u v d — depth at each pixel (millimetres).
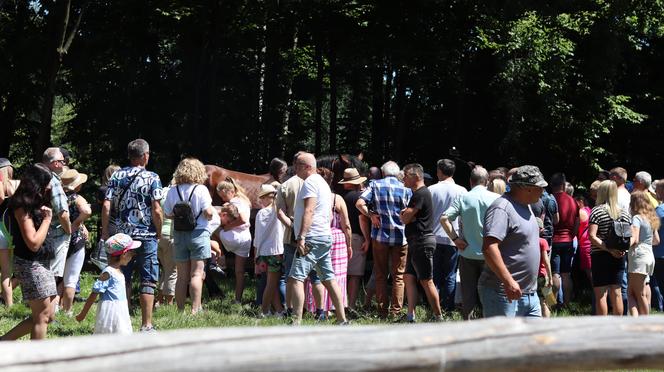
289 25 24688
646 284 9273
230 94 25953
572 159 22547
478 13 21797
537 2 21375
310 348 2590
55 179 7176
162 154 24484
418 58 22125
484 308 5844
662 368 3023
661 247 10461
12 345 2395
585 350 2914
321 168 9648
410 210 8898
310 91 29859
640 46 22562
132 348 2451
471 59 23438
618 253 8375
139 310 9469
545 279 7098
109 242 6922
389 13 22594
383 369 2654
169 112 24594
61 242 7926
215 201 13539
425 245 8953
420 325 2822
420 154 26281
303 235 8273
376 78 26297
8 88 23000
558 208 10719
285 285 9836
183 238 9031
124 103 24062
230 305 10336
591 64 21562
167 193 9102
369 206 9531
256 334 2574
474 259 8289
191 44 24500
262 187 9711
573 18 21359
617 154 23812
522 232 5672
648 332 2992
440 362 2727
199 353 2482
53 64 18094
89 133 24281
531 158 22391
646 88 23938
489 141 24344
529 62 20125
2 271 9273
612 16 21156
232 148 25578
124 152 24078
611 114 21719
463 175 23922
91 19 22984
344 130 28875
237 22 23375
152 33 24000
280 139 25891
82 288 11672
